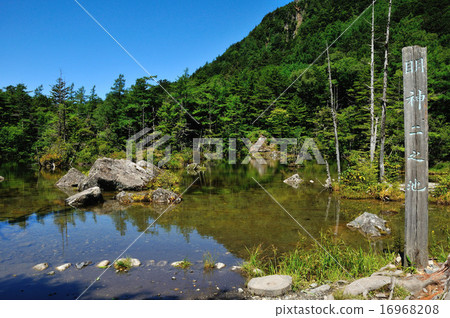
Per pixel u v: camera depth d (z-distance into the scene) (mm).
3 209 10930
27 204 11836
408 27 59375
